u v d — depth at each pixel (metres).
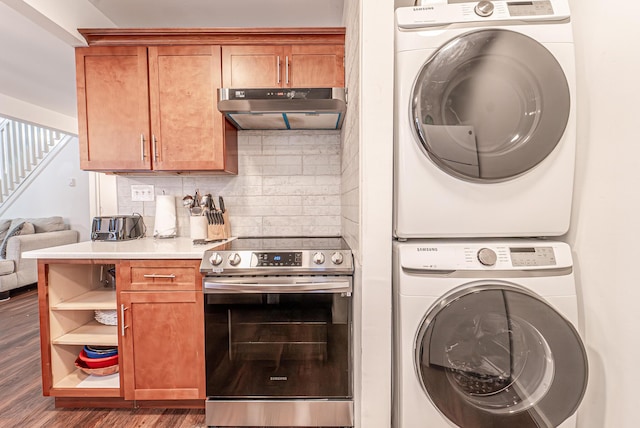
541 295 1.08
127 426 1.51
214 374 1.48
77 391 1.60
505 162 1.06
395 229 1.16
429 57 1.08
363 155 1.13
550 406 1.04
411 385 1.11
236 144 2.13
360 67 1.13
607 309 1.04
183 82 1.84
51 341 1.63
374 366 1.16
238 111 1.66
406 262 1.10
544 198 1.11
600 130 1.06
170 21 2.10
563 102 1.05
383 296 1.15
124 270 1.56
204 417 1.58
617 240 1.00
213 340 1.48
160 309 1.56
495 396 1.11
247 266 1.43
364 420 1.17
